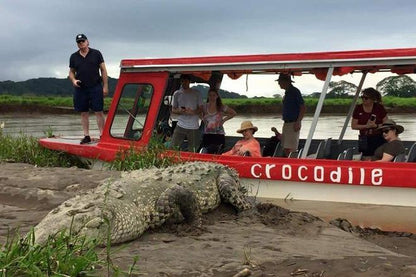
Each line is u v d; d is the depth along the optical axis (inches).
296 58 351.6
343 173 328.8
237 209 296.5
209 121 428.8
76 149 450.9
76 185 354.0
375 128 392.5
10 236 231.3
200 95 433.7
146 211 245.9
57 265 167.2
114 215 220.1
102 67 480.4
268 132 488.4
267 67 360.5
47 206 312.2
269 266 189.3
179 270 183.2
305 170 339.0
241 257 201.0
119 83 418.3
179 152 388.2
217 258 199.0
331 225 271.4
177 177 281.9
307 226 267.3
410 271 177.5
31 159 484.4
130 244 223.3
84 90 474.9
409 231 279.1
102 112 483.8
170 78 444.8
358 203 329.1
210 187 292.4
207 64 378.0
